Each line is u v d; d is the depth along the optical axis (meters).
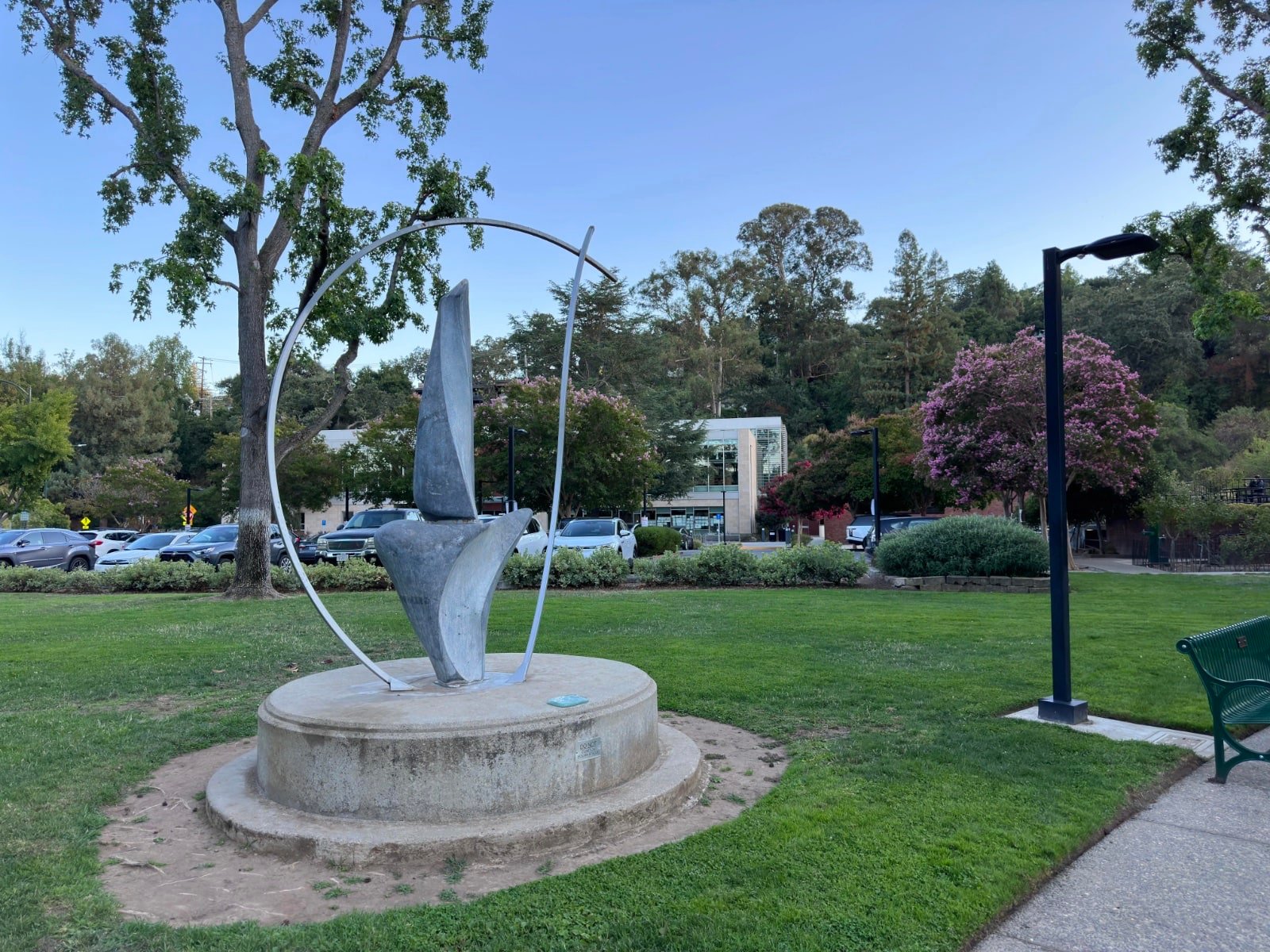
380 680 5.54
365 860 3.90
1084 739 5.82
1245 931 3.36
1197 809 4.70
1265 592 15.34
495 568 5.45
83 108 15.51
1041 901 3.63
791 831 4.16
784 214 84.25
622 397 36.44
